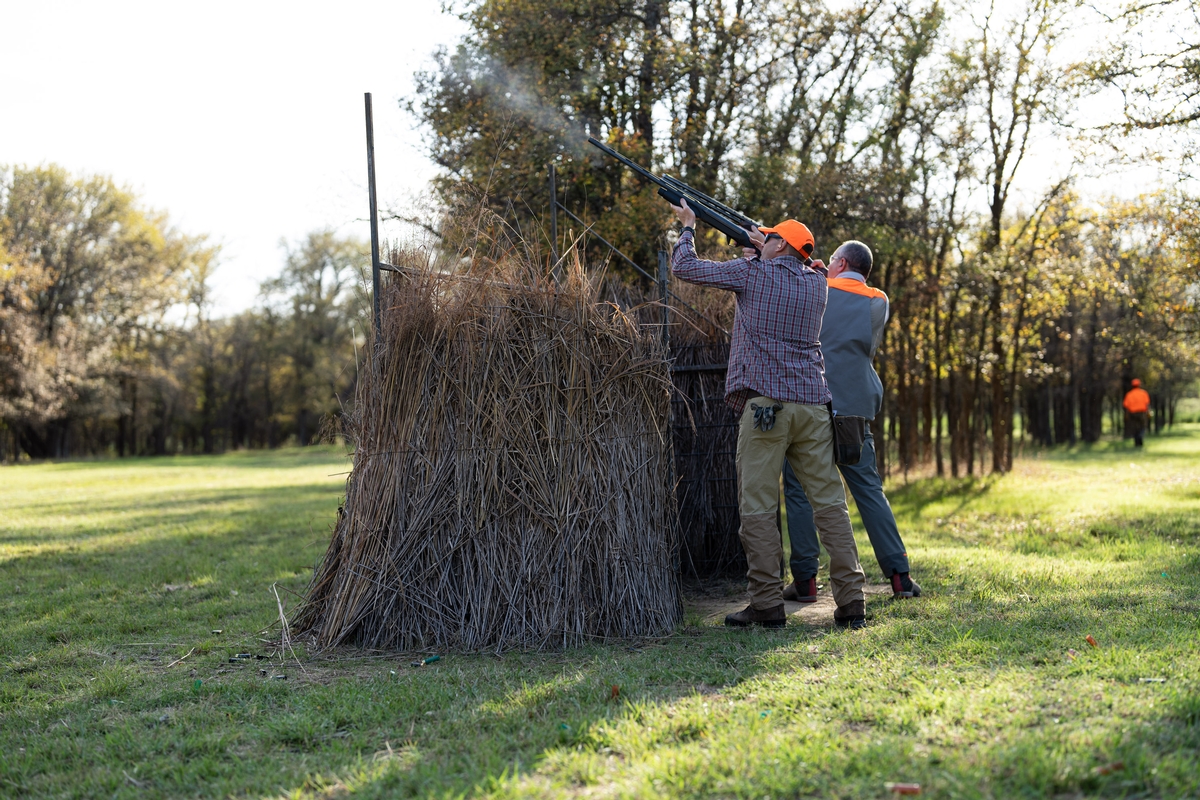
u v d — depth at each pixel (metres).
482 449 3.86
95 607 5.11
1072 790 1.95
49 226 35.56
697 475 5.54
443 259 4.16
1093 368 29.48
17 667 3.76
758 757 2.19
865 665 3.04
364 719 2.80
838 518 3.85
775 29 12.16
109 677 3.45
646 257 10.63
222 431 52.97
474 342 3.93
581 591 3.82
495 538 3.81
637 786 2.07
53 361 33.19
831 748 2.23
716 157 11.91
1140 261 14.12
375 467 3.98
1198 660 2.84
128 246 36.97
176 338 43.84
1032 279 13.84
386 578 3.85
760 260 3.88
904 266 12.98
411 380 3.95
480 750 2.41
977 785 1.97
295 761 2.48
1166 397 39.94
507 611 3.75
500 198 8.77
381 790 2.19
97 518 10.52
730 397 3.94
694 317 5.54
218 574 6.21
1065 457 21.95
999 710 2.44
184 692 3.22
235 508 11.67
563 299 4.03
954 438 14.33
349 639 3.87
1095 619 3.57
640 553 3.95
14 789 2.41
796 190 11.15
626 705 2.71
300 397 48.59
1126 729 2.23
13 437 43.06
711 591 5.20
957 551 6.01
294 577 6.00
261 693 3.18
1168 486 11.34
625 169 10.94
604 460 3.96
